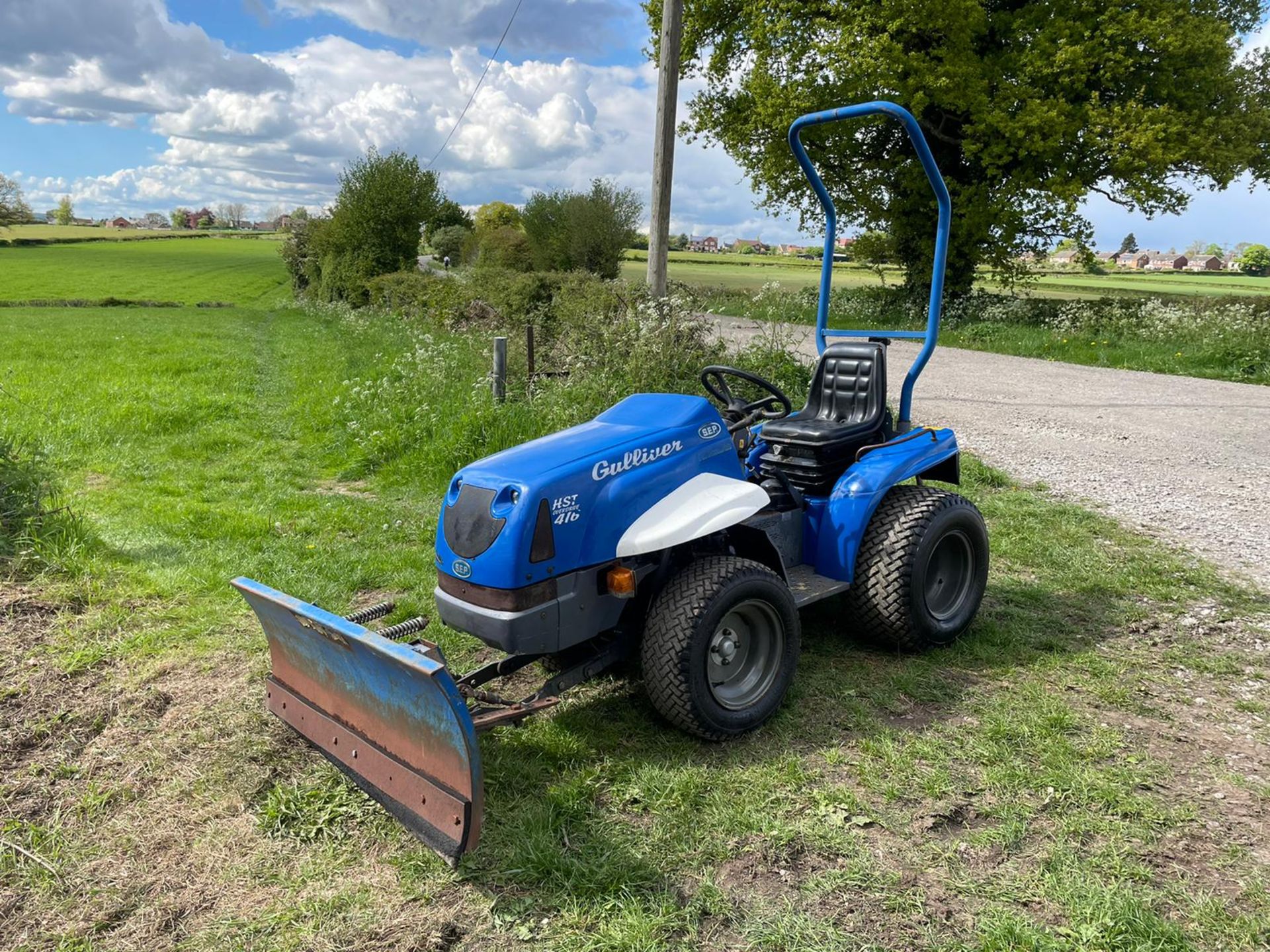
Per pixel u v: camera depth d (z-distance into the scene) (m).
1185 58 18.86
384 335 16.31
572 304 11.16
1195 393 12.42
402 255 31.42
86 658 4.04
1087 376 14.22
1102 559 5.60
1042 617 4.75
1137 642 4.47
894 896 2.60
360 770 2.92
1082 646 4.41
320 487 7.52
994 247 20.94
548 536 3.16
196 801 3.05
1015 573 5.41
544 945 2.41
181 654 4.14
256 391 11.96
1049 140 18.22
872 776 3.21
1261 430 9.77
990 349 18.33
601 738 3.47
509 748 3.37
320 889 2.62
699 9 21.08
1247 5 21.05
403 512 6.63
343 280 31.58
